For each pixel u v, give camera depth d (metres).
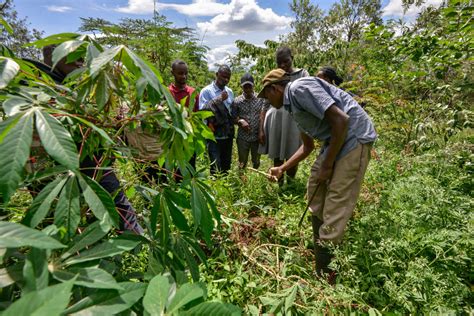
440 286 1.54
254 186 3.10
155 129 1.17
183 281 0.86
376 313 1.52
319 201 2.10
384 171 3.36
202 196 1.13
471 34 2.67
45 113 0.69
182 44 5.52
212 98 3.89
